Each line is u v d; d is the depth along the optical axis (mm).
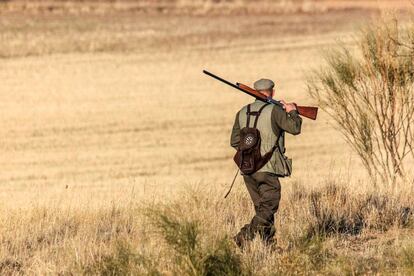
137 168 88500
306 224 30016
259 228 27969
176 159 93125
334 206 33594
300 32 183875
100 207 39094
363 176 55500
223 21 198625
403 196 36062
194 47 168000
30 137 103562
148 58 157500
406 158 71250
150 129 109000
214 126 110938
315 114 28281
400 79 41438
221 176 83625
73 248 28531
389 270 25359
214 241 25328
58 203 44312
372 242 28828
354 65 42094
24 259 29344
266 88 28406
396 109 43812
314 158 90250
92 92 131250
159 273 24109
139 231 30719
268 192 28078
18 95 128000
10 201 54844
